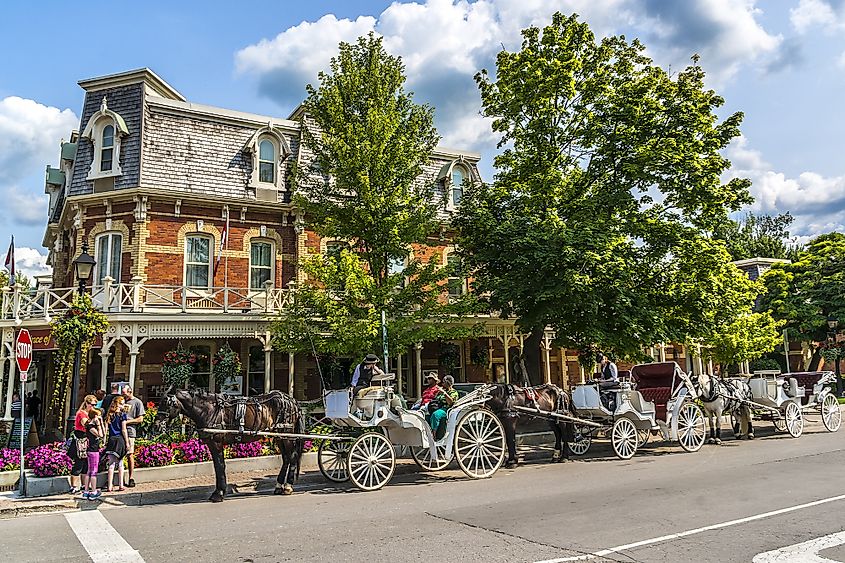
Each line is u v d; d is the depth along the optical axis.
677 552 6.68
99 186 21.69
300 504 10.39
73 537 8.36
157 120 22.11
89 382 21.61
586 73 20.50
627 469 13.15
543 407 14.65
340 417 11.76
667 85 19.64
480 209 19.55
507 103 20.67
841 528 7.60
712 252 19.06
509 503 9.73
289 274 23.22
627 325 17.89
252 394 22.77
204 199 21.89
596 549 6.86
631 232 19.11
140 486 12.25
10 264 20.44
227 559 6.95
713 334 21.81
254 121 23.88
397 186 18.02
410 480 12.77
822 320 33.34
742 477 11.45
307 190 19.31
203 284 22.05
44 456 12.33
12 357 19.14
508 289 18.56
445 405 13.67
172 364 19.86
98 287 20.17
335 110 17.67
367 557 6.81
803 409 19.53
